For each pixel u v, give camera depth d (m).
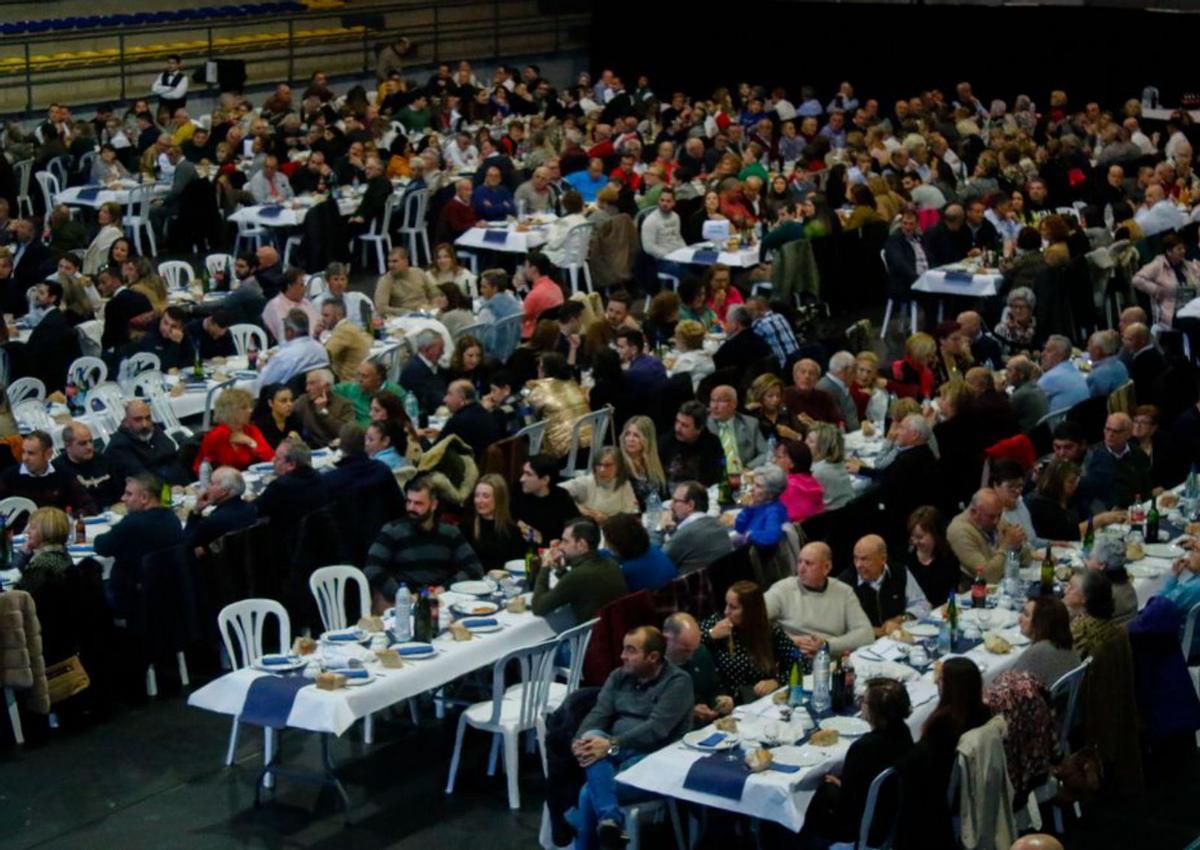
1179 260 19.89
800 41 34.44
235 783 11.16
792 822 9.25
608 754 9.80
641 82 32.22
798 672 10.31
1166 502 14.09
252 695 10.45
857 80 34.12
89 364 17.22
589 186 25.19
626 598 11.25
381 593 11.94
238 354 18.47
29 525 11.84
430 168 24.27
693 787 9.48
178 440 16.22
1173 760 11.66
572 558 11.60
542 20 36.25
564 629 11.55
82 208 25.53
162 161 25.19
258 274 19.83
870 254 21.88
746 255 21.31
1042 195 23.33
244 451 14.69
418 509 11.99
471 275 20.25
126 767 11.36
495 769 11.24
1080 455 14.08
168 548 12.09
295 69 32.56
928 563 11.98
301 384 16.36
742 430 14.66
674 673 9.97
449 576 12.09
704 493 12.50
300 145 26.56
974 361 17.09
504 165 25.23
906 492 13.59
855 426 15.77
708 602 11.71
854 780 9.16
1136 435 14.74
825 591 11.29
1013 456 14.51
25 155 26.12
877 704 9.28
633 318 21.20
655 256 21.62
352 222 23.64
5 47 29.52
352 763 11.42
